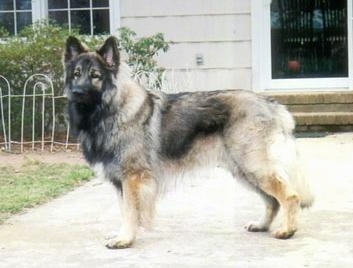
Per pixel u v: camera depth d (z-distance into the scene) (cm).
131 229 404
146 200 404
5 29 799
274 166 407
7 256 391
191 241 410
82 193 526
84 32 803
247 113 410
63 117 708
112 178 410
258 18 770
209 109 414
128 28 757
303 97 747
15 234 429
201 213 463
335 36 790
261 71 777
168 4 775
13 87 704
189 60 777
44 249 401
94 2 800
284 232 408
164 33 777
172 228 433
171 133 411
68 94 410
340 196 494
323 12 789
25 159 647
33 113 696
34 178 573
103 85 403
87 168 598
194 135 413
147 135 406
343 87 788
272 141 409
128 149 403
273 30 794
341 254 381
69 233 429
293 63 794
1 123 710
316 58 793
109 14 796
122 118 403
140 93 411
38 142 702
